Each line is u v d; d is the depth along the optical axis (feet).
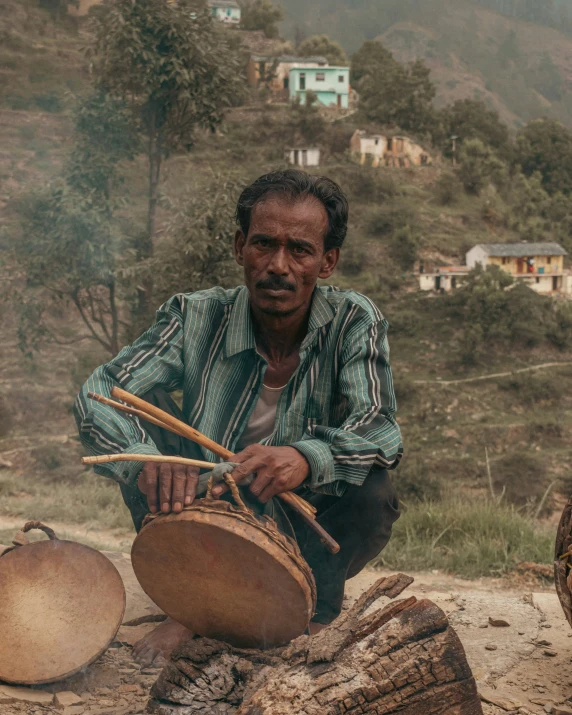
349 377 8.50
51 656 7.82
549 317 177.68
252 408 8.86
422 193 228.63
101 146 45.14
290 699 6.29
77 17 222.07
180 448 8.63
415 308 185.88
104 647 7.99
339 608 8.95
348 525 8.55
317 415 8.76
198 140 49.19
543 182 292.20
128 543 17.61
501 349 171.83
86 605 8.23
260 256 8.27
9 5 206.90
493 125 292.40
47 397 119.75
